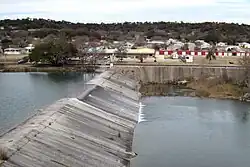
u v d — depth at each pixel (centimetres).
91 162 4059
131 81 10762
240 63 11344
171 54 16275
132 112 7100
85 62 15150
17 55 19250
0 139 3944
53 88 10400
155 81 11550
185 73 11394
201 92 9488
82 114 5603
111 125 5672
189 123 6544
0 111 7406
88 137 4766
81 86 10600
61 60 15412
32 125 4497
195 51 16250
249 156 5000
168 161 4706
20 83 11419
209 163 4716
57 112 5228
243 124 6519
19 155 3606
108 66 13575
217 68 10994
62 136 4444
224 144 5444
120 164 4366
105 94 7662
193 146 5309
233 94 9200
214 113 7331
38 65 15538
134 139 5538
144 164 4566
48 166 3634
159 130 6062
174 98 8931
